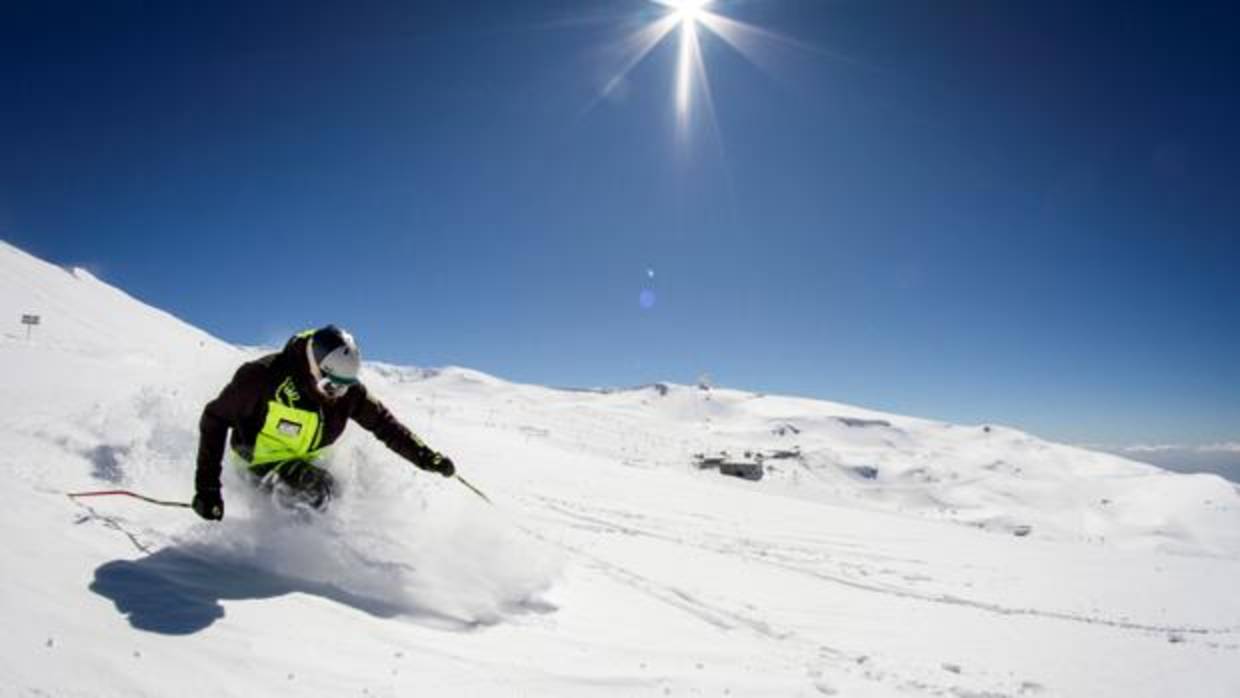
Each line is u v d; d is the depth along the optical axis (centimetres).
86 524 362
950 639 632
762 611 611
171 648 263
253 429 378
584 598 489
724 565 818
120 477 438
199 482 360
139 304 3312
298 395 376
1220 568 1554
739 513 1491
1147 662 641
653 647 416
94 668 235
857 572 968
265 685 258
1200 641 793
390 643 323
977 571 1172
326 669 281
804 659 471
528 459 1717
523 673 328
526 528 795
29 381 596
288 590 346
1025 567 1299
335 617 331
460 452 1606
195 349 2128
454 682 301
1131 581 1251
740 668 410
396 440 417
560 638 393
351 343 376
